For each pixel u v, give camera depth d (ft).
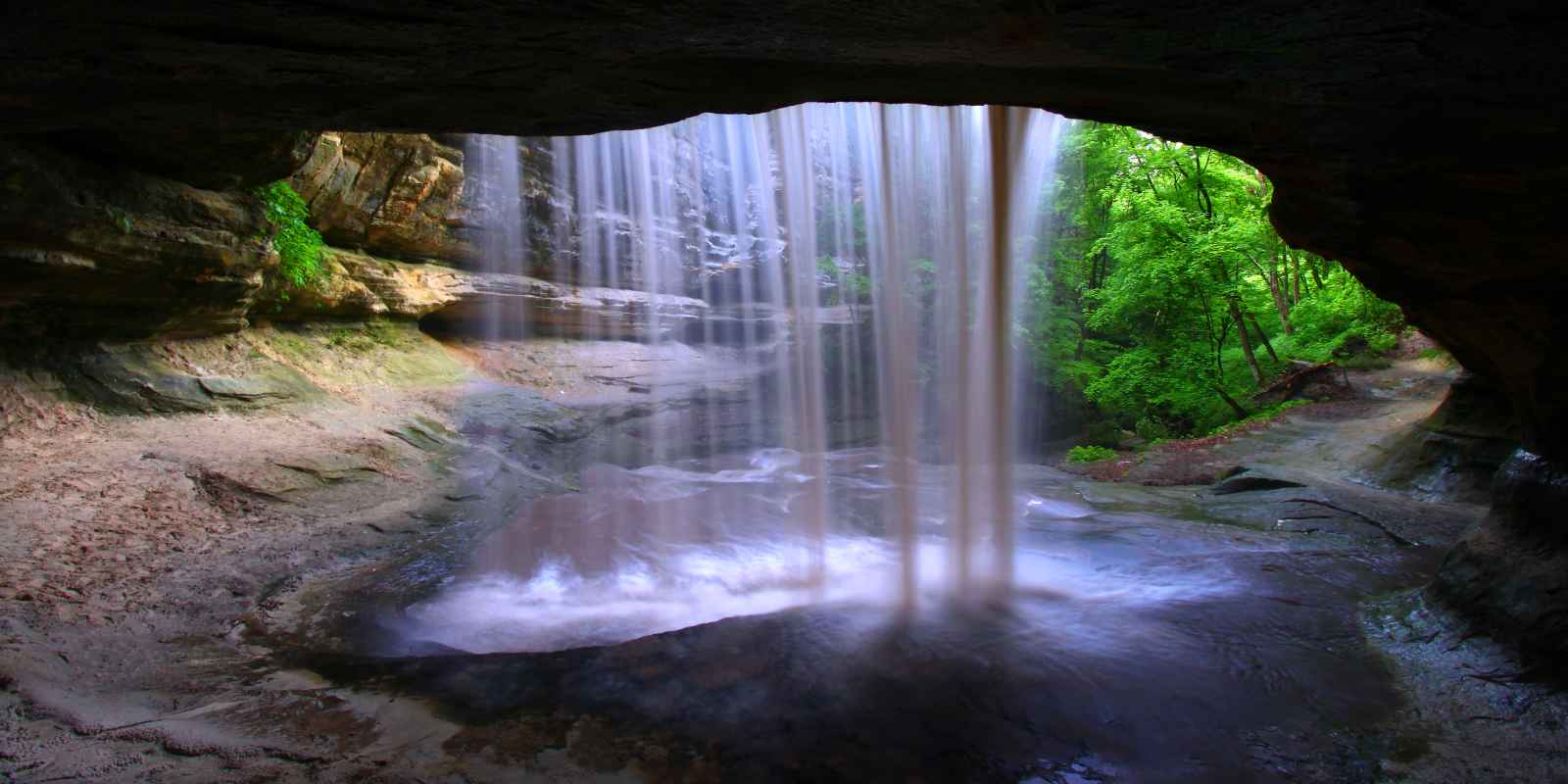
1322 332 67.62
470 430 44.91
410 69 11.38
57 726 13.21
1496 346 17.04
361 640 18.52
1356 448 40.93
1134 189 62.54
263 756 12.55
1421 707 14.99
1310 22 9.86
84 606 18.90
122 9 9.01
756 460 55.31
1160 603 21.26
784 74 12.67
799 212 55.31
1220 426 58.85
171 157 29.01
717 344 74.74
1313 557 25.64
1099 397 64.08
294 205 38.52
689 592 23.99
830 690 15.56
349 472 33.19
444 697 15.03
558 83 12.43
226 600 20.67
